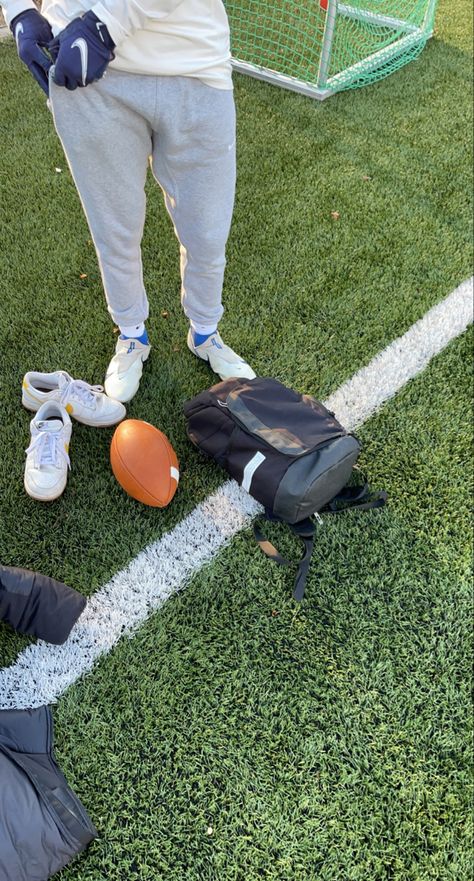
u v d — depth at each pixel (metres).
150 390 2.18
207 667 1.61
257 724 1.54
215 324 2.12
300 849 1.39
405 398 2.22
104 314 2.40
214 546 1.82
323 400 2.20
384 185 3.08
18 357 2.24
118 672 1.59
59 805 1.32
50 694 1.55
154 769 1.47
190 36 1.28
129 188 1.55
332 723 1.55
